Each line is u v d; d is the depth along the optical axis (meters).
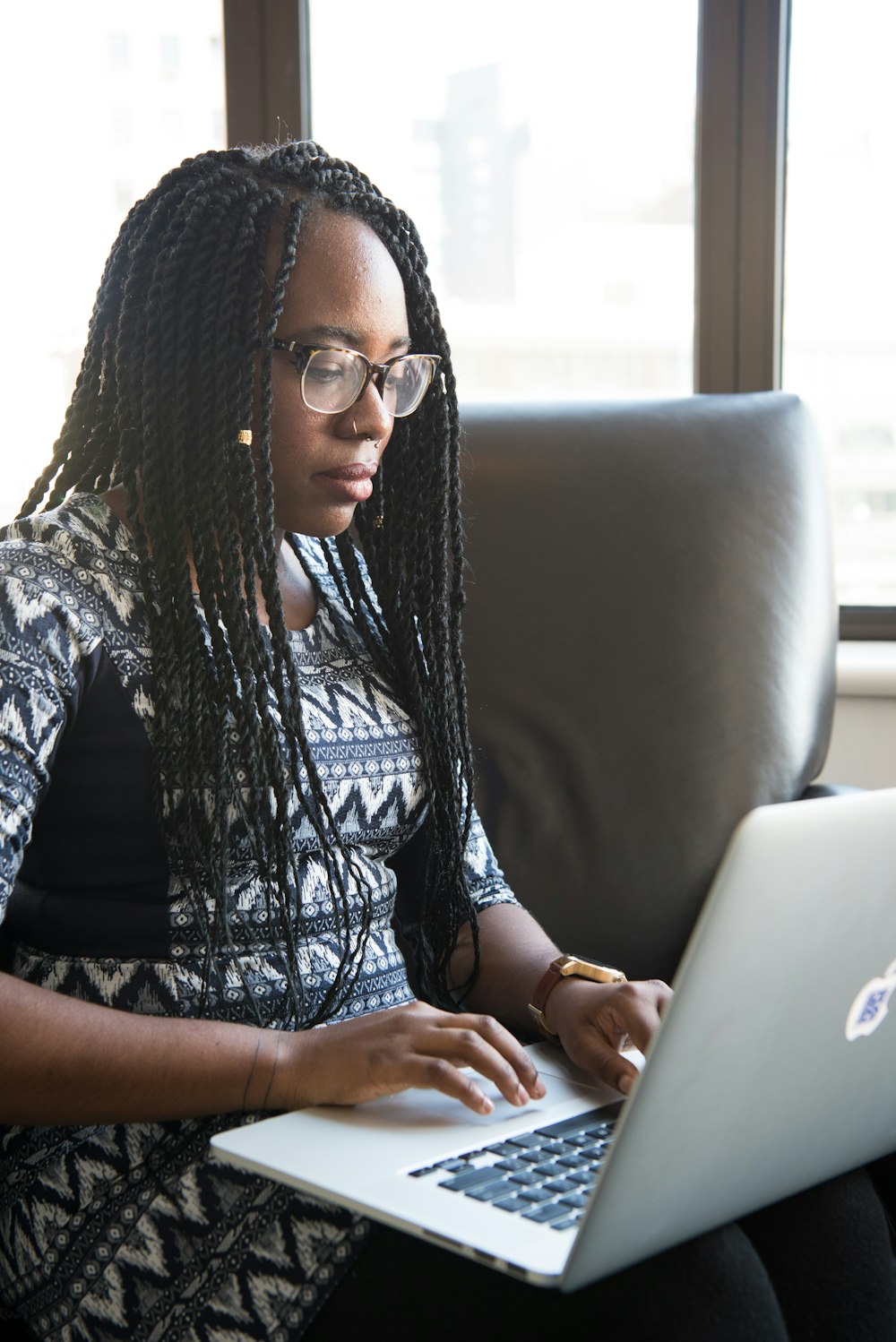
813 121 1.81
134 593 0.85
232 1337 0.76
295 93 1.89
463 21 1.87
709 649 1.28
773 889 0.57
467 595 1.28
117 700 0.82
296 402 0.89
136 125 1.95
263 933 0.87
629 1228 0.61
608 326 1.91
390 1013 0.82
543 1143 0.74
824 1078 0.67
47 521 0.85
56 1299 0.80
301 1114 0.76
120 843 0.84
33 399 2.00
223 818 0.84
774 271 1.83
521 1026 1.00
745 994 0.59
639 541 1.30
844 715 1.73
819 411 1.88
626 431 1.35
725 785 1.25
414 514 1.05
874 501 1.88
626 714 1.26
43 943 0.85
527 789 1.26
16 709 0.76
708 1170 0.64
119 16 1.92
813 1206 0.78
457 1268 0.72
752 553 1.31
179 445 0.86
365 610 1.05
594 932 1.25
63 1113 0.75
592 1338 0.67
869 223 1.82
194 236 0.87
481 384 1.95
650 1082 0.57
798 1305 0.74
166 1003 0.83
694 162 1.84
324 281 0.88
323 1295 0.75
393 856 1.09
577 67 1.85
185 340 0.87
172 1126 0.80
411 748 0.99
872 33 1.78
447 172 1.91
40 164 1.96
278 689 0.88
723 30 1.79
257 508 0.89
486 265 1.92
